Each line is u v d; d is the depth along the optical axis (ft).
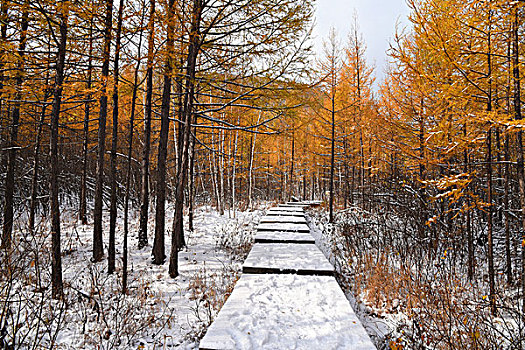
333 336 7.30
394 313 14.35
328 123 44.45
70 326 12.68
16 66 19.98
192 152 35.88
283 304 9.52
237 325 7.88
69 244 24.58
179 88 31.01
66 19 16.75
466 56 16.93
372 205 41.11
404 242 24.99
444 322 12.35
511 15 14.98
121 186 53.93
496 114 14.44
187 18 19.92
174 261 20.54
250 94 23.13
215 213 49.98
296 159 75.72
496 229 28.66
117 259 23.49
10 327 11.54
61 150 48.26
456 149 18.63
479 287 18.56
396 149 28.12
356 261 22.15
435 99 21.80
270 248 18.17
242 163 54.13
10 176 26.61
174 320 13.87
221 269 21.39
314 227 35.47
